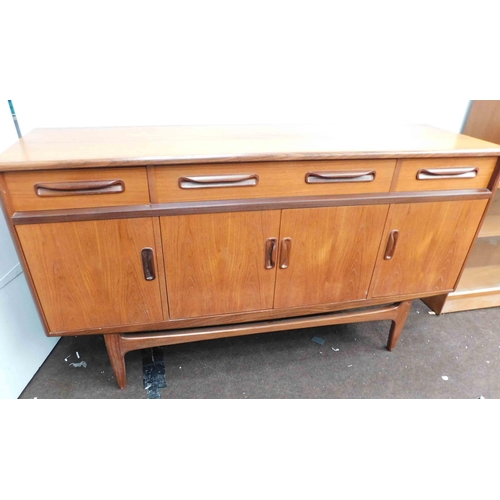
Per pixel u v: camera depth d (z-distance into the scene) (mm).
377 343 1669
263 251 1169
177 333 1282
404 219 1230
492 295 1866
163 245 1082
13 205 946
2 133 1257
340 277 1294
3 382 1261
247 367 1518
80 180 954
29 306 1405
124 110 1456
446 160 1178
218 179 1032
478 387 1456
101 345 1602
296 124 1503
